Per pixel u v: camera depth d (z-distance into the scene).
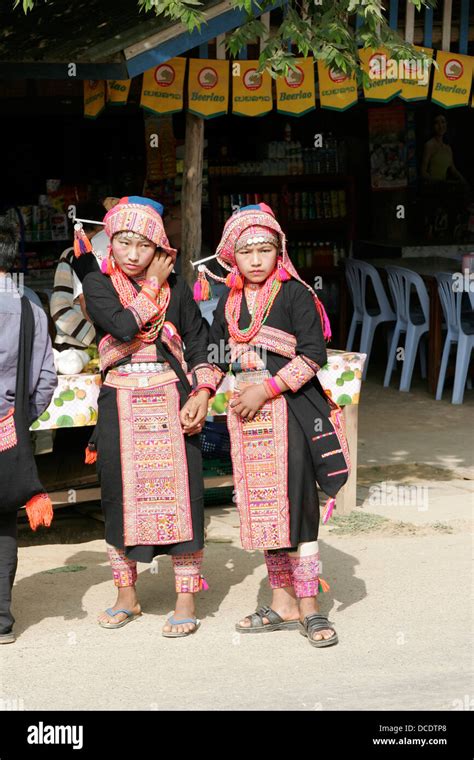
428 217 14.05
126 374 4.59
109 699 3.99
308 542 4.56
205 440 6.70
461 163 14.77
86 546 6.12
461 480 7.60
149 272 4.53
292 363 4.45
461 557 5.76
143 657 4.43
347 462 4.58
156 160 10.19
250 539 4.54
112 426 4.59
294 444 4.49
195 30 6.47
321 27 6.22
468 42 9.20
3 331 4.45
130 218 4.45
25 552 5.97
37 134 12.45
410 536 6.18
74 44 6.31
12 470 4.43
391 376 11.17
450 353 10.98
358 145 13.92
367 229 14.07
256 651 4.49
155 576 5.52
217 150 13.41
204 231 12.63
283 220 12.77
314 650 4.49
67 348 5.97
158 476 4.58
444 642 4.57
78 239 4.91
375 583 5.34
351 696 3.99
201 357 4.68
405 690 4.05
